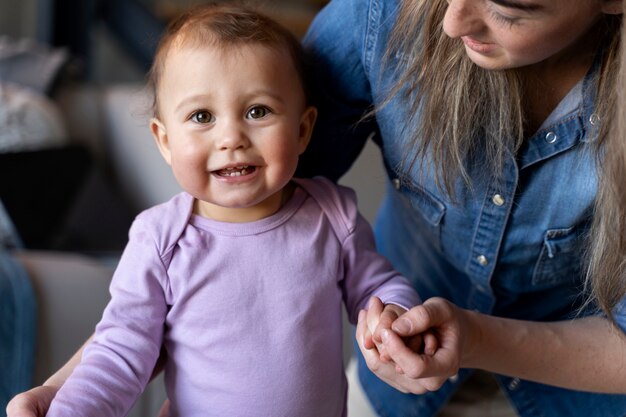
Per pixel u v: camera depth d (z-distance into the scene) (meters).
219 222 0.91
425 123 0.90
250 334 0.88
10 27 3.41
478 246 1.01
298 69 0.95
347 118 1.04
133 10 3.27
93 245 2.27
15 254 1.63
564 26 0.73
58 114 2.40
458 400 1.24
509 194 0.95
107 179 2.53
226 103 0.87
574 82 0.88
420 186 0.99
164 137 0.95
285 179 0.90
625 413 1.12
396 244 1.21
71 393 0.82
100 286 1.62
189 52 0.89
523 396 1.16
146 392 1.58
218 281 0.89
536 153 0.92
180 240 0.90
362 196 1.85
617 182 0.82
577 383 0.95
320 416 0.91
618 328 0.93
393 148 0.99
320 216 0.95
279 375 0.89
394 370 0.83
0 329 1.46
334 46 0.99
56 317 1.52
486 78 0.87
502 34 0.74
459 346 0.83
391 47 0.92
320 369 0.91
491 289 1.06
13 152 2.23
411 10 0.89
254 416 0.89
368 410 1.30
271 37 0.92
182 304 0.89
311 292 0.90
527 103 0.90
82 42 3.19
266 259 0.90
